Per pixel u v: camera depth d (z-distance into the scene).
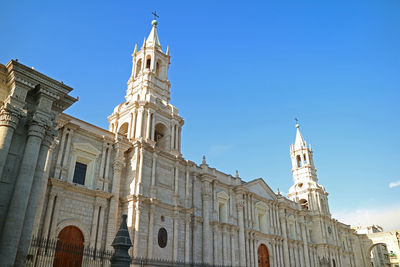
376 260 113.44
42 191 31.33
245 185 58.72
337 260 74.81
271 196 65.31
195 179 49.16
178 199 45.06
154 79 52.50
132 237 37.09
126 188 40.84
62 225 32.75
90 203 36.03
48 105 22.17
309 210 76.62
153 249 39.31
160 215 41.94
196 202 48.00
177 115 51.31
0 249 17.80
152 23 58.97
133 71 54.25
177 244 42.25
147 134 45.34
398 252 85.94
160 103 50.31
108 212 37.03
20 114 20.78
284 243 62.50
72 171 35.94
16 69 21.09
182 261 42.56
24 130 21.34
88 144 37.88
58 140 35.00
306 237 70.19
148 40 56.44
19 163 20.45
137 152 41.81
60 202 33.22
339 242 79.81
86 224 34.88
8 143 19.88
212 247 47.56
